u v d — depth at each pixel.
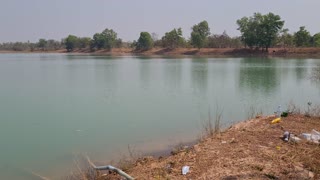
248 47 88.06
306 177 6.39
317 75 31.12
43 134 12.33
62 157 9.87
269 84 26.20
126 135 12.07
